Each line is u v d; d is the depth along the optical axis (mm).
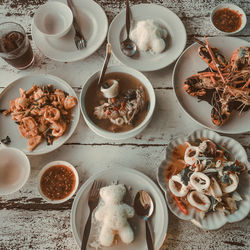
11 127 778
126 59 817
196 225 700
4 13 889
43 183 738
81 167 767
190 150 726
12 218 731
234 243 703
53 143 755
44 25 835
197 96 786
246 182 711
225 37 818
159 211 699
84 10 866
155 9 858
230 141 730
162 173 725
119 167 721
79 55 830
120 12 847
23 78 805
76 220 687
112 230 671
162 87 825
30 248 712
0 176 727
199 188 676
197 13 883
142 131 790
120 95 779
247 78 766
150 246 660
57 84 809
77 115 773
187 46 859
